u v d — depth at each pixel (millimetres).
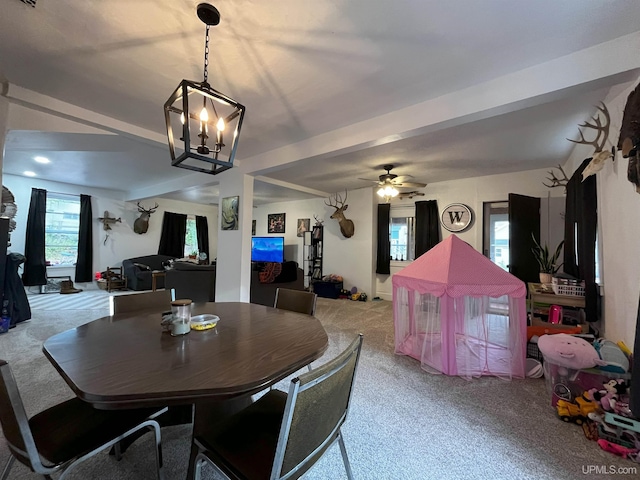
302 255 7723
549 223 4574
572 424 1896
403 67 2029
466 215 5332
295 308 2348
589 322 2803
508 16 1560
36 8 1523
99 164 4773
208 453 1097
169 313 1771
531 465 1552
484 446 1695
